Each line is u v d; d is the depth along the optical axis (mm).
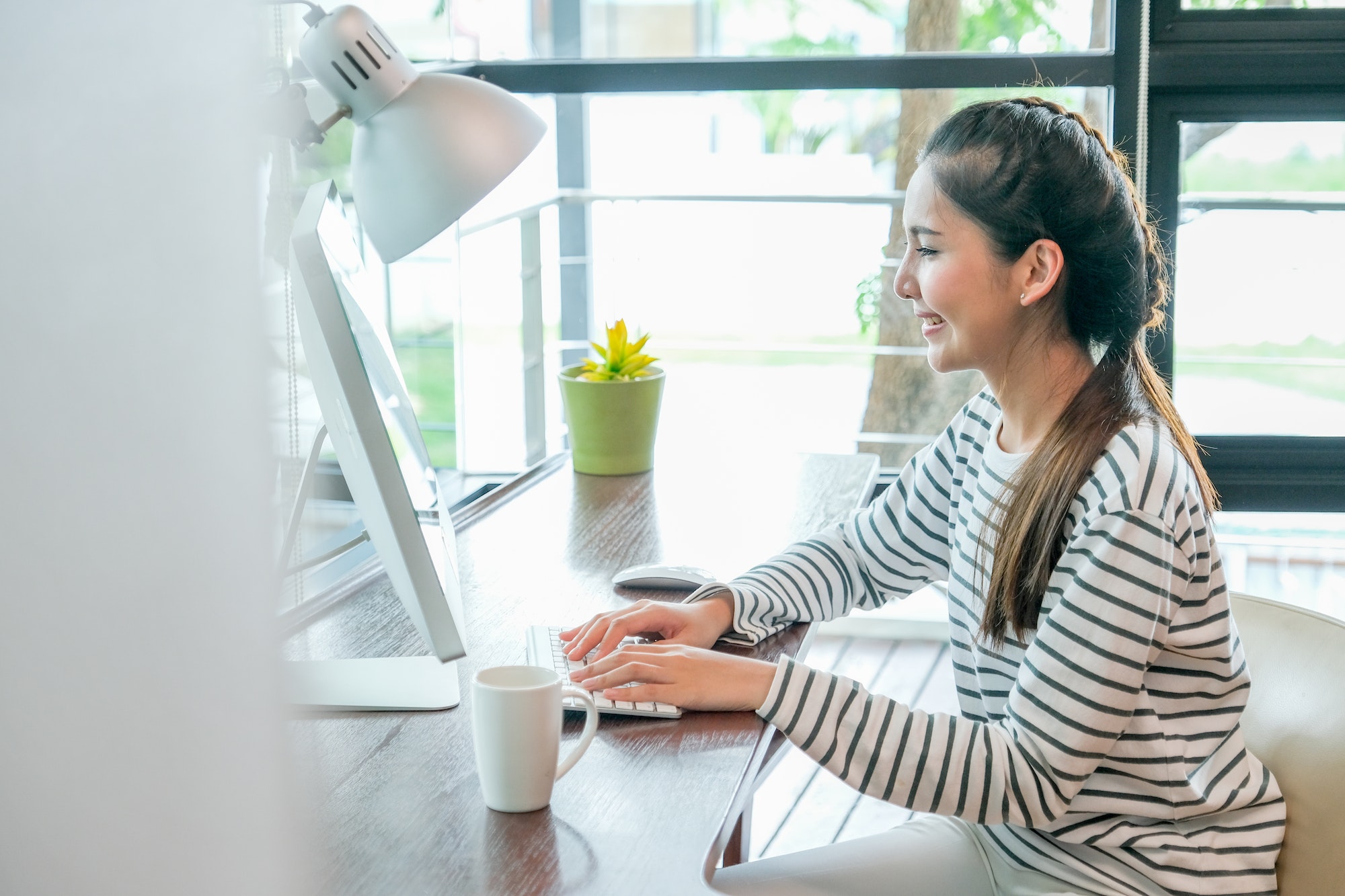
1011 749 955
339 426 910
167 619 353
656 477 1874
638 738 984
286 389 1293
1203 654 1006
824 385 3691
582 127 3621
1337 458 2498
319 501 1435
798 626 1286
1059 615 962
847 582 1324
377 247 1167
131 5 333
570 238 3285
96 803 358
